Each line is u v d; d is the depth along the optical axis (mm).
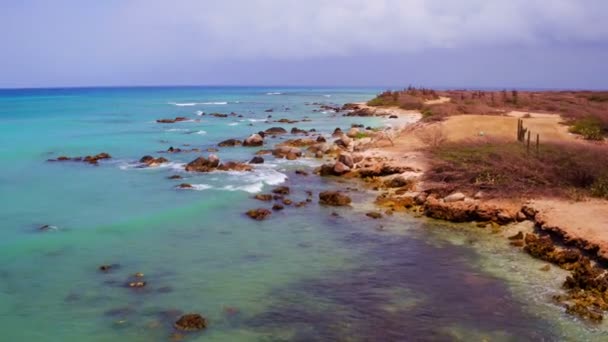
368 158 35688
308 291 16094
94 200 26297
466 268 18016
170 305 14992
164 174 33062
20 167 34594
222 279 16891
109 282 16453
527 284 16641
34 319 14031
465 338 13336
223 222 23109
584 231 19078
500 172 26109
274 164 37406
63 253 18844
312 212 25000
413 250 19859
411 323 14117
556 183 24922
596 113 47656
